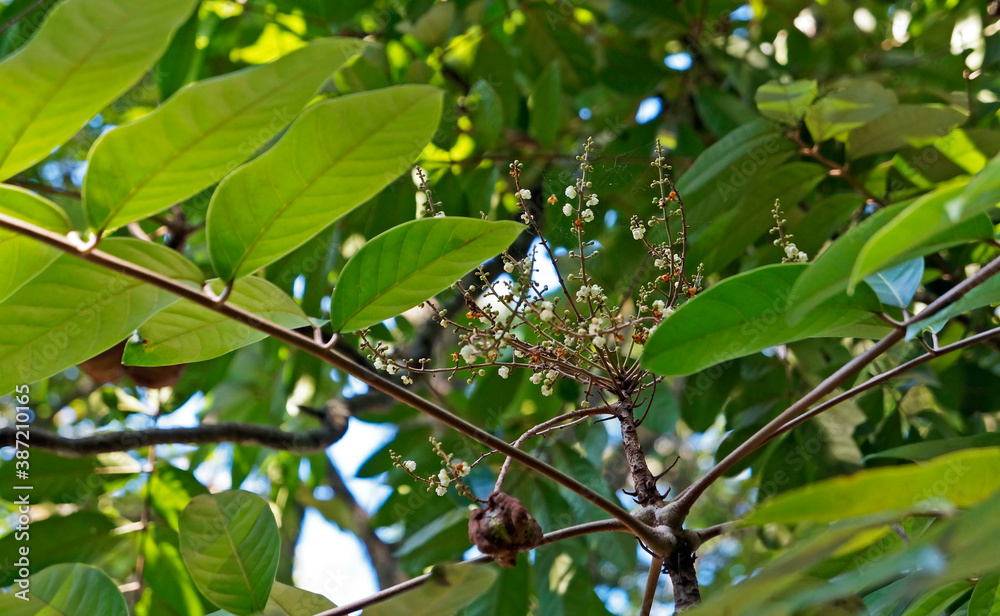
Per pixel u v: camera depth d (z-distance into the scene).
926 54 1.76
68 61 0.71
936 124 1.18
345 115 0.75
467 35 1.68
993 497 0.64
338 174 0.77
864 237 0.75
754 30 1.95
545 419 1.41
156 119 0.74
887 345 0.81
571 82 1.74
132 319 0.82
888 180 1.32
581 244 0.92
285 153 0.76
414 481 1.43
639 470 0.89
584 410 0.91
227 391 1.95
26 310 0.80
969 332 1.28
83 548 1.25
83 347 0.82
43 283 0.80
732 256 1.22
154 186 0.76
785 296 0.78
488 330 0.90
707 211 1.20
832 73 1.80
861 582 0.65
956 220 0.66
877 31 2.06
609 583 3.16
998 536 0.63
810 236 1.22
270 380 1.95
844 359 1.35
